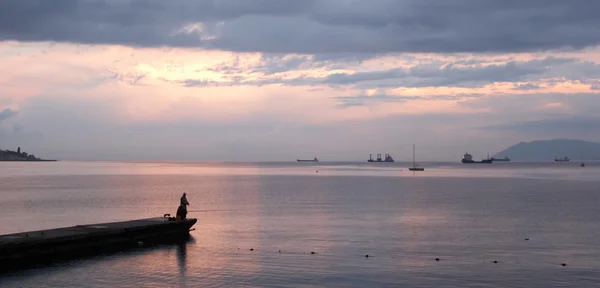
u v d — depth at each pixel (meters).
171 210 67.81
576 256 37.34
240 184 136.25
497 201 81.25
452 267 34.16
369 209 68.81
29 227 51.56
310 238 44.84
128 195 93.56
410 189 113.50
